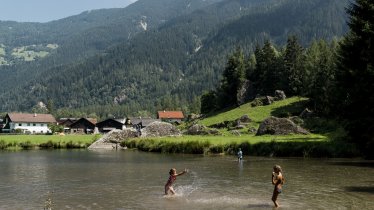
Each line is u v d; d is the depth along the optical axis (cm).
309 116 10875
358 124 5375
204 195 2836
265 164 4903
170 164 5000
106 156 6359
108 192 2969
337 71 5900
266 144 6294
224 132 10369
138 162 5306
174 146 7081
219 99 16388
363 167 4459
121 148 8519
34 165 4966
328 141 6191
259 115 12394
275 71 14800
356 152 5747
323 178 3603
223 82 16550
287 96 14125
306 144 6003
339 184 3259
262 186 3231
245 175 3919
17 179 3706
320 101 10912
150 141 7894
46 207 2456
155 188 3153
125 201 2636
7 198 2762
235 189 3084
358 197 2700
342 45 5753
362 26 5284
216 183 3403
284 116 11838
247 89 15338
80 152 7450
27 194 2911
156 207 2452
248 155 6272
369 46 5184
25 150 8050
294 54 14375
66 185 3322
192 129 10062
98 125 19038
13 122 19975
